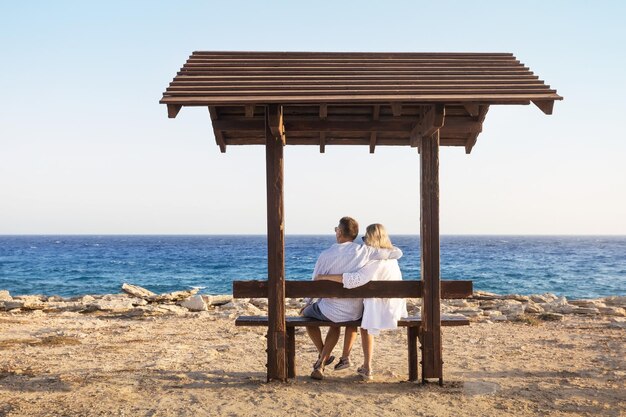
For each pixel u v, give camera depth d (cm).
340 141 870
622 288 4022
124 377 753
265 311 1573
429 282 691
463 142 852
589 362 864
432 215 694
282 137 688
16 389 700
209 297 1733
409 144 856
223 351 959
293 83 681
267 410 598
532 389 695
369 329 687
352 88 663
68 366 831
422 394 660
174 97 639
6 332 1160
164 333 1165
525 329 1220
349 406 610
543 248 10725
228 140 849
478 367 823
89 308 1538
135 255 8406
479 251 9250
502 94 641
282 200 685
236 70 717
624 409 616
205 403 626
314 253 8750
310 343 1055
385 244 725
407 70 721
